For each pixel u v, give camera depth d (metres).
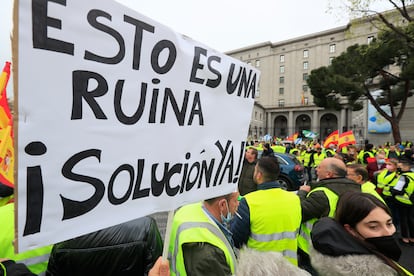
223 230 1.59
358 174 3.50
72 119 0.95
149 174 1.20
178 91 1.29
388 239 1.27
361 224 1.30
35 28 0.84
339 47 62.69
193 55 1.35
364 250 1.25
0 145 1.37
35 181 0.87
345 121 58.81
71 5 0.92
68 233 0.96
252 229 2.19
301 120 67.50
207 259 1.29
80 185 0.99
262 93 72.69
